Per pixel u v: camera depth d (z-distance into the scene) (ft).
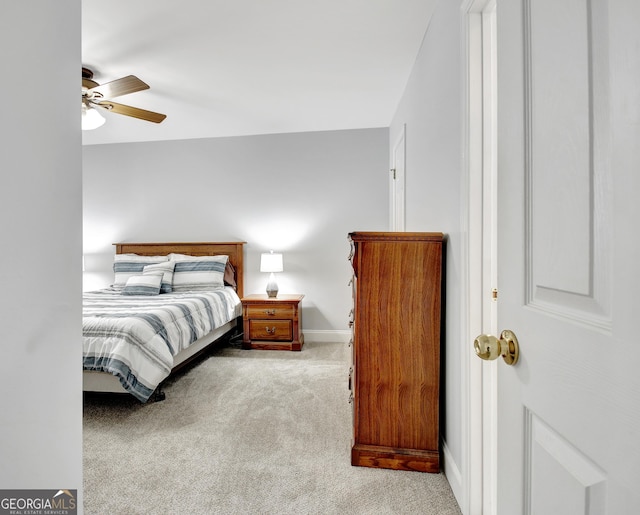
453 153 5.25
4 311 2.06
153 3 6.07
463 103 4.70
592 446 1.53
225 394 8.63
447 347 5.68
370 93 9.96
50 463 2.38
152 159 14.30
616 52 1.42
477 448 4.59
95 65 8.21
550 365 1.84
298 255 13.70
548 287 1.89
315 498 5.00
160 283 12.27
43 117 2.31
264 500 4.95
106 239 14.58
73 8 2.55
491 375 4.58
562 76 1.76
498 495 2.43
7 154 2.06
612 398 1.42
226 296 12.51
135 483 5.32
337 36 7.14
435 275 5.67
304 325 13.73
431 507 4.86
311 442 6.47
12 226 2.10
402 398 5.73
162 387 9.07
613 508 1.40
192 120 12.11
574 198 1.67
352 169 13.33
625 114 1.38
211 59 8.00
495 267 4.60
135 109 8.96
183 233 14.26
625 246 1.37
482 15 4.55
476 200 4.60
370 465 5.73
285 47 7.53
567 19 1.71
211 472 5.59
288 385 9.20
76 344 2.61
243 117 11.86
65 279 2.51
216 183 14.05
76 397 2.61
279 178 13.73
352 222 13.41
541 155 1.95
